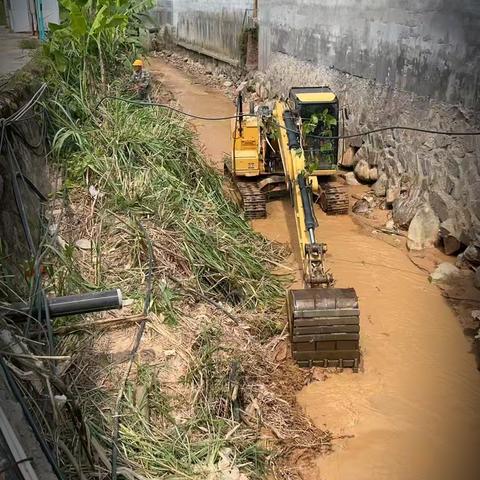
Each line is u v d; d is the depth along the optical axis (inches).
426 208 366.6
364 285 323.6
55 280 233.8
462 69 344.8
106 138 333.1
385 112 437.1
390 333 281.6
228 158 458.9
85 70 384.5
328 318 245.8
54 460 138.7
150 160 338.0
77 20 383.9
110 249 271.9
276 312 290.2
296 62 630.5
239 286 292.4
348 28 494.9
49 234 259.3
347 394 243.3
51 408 162.7
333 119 355.6
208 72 961.5
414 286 321.7
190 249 287.1
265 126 375.2
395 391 244.7
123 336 228.2
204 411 211.6
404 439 221.8
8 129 255.3
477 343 273.3
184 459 192.1
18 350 158.9
